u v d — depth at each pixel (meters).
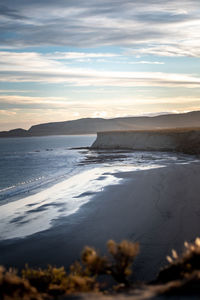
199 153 70.44
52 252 10.49
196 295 2.35
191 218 13.30
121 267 4.12
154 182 25.58
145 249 9.77
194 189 20.66
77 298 2.78
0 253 10.77
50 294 3.96
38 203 20.55
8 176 40.00
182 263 3.74
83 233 12.67
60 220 15.35
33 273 4.60
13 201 22.08
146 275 7.61
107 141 106.12
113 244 4.23
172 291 2.56
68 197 21.97
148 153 76.06
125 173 34.06
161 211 15.36
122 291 3.29
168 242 10.39
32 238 12.46
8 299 3.05
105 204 18.47
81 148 110.88
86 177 33.16
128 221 14.03
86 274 4.39
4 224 15.33
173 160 52.53
